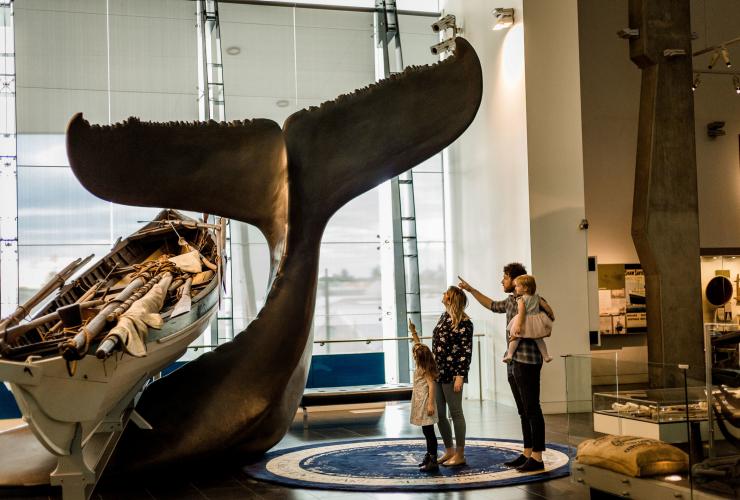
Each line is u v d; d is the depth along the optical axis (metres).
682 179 10.42
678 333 10.25
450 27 12.22
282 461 7.32
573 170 10.63
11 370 4.56
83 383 5.04
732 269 14.23
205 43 13.86
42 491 6.24
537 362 6.50
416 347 6.74
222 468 7.10
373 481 6.25
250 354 7.13
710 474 4.22
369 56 14.80
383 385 11.03
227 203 7.32
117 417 6.05
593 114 13.56
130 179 6.94
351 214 14.45
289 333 7.16
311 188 7.25
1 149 12.93
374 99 7.18
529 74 10.53
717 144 14.23
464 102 7.16
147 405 6.96
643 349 13.59
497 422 9.62
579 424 5.31
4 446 7.09
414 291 14.38
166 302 7.27
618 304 13.46
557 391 10.27
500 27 10.93
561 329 10.38
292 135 7.19
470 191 12.45
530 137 10.49
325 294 14.23
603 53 13.66
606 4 13.71
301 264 7.27
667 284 10.27
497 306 6.88
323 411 11.28
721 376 4.19
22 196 13.01
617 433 4.92
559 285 10.45
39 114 13.17
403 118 7.18
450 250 13.77
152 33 13.69
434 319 14.64
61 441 5.02
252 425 6.96
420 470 6.61
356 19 14.78
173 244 10.23
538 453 6.49
